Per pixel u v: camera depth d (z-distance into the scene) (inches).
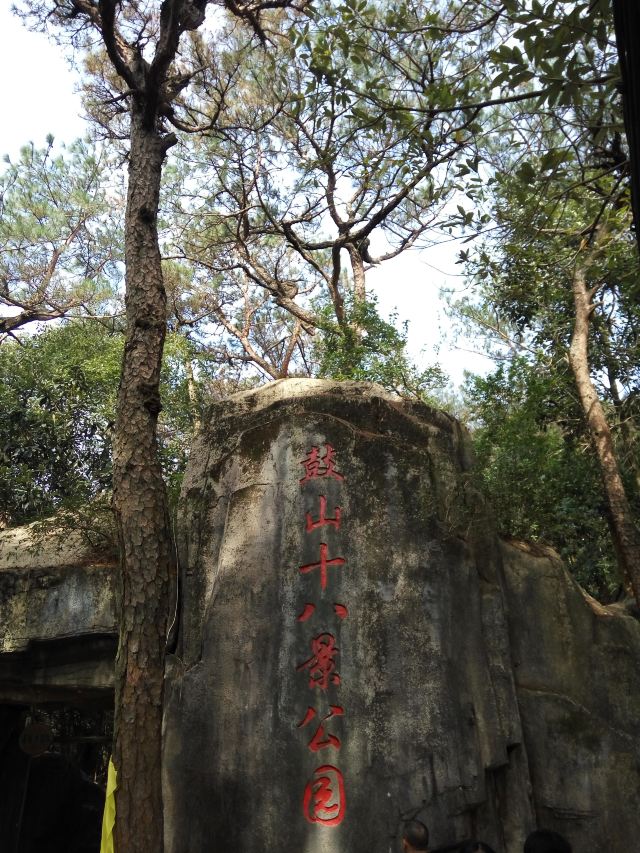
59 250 588.7
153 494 239.0
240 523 288.2
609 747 273.4
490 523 293.6
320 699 260.2
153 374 254.5
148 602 226.7
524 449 342.6
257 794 252.8
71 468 472.7
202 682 270.1
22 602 337.4
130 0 327.9
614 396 465.1
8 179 578.2
